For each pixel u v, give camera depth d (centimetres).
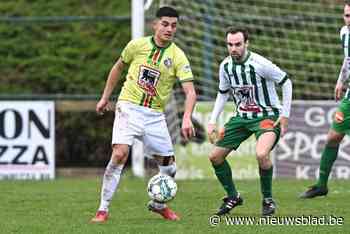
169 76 2291
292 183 3444
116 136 2278
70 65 4628
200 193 3022
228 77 2388
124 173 4053
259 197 2878
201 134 3788
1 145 3834
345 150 3700
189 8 4238
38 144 3825
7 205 2706
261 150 2330
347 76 2748
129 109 2283
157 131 2303
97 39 4731
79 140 4397
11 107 3825
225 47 4178
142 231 2119
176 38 4166
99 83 4541
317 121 3725
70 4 4947
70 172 4200
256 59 2336
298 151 3734
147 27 3984
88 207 2645
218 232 2106
